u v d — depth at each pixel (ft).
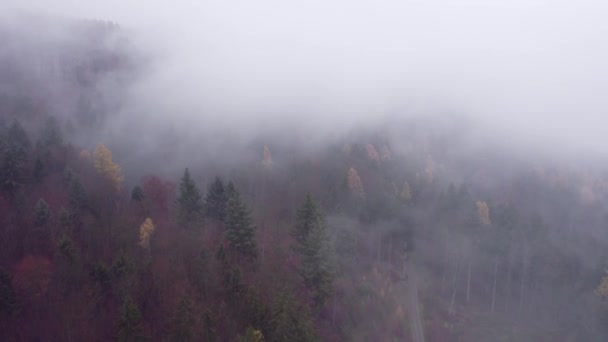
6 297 100.89
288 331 104.63
